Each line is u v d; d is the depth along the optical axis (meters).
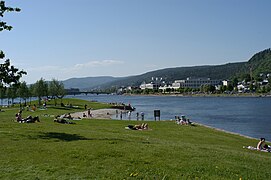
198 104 168.25
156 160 18.56
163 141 28.94
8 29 27.17
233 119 83.50
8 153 19.28
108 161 17.88
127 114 104.31
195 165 18.02
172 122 61.31
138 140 26.89
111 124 50.88
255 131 58.97
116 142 23.61
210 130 50.38
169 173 16.08
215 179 15.52
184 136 39.47
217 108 131.38
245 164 19.91
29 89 134.88
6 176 14.91
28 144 22.02
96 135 28.44
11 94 119.44
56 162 17.39
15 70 27.75
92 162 17.56
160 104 176.12
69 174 15.37
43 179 14.57
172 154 20.50
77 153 19.39
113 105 143.75
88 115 82.56
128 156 19.09
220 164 18.86
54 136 26.20
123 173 15.72
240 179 14.73
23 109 88.88
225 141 37.62
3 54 26.97
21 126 34.41
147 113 110.62
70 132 30.17
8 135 25.66
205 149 24.67
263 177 17.05
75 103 153.00
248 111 110.75
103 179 14.70
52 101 155.25
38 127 34.28
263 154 29.00
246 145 35.50
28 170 15.86
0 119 50.38
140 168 16.70
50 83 136.62
